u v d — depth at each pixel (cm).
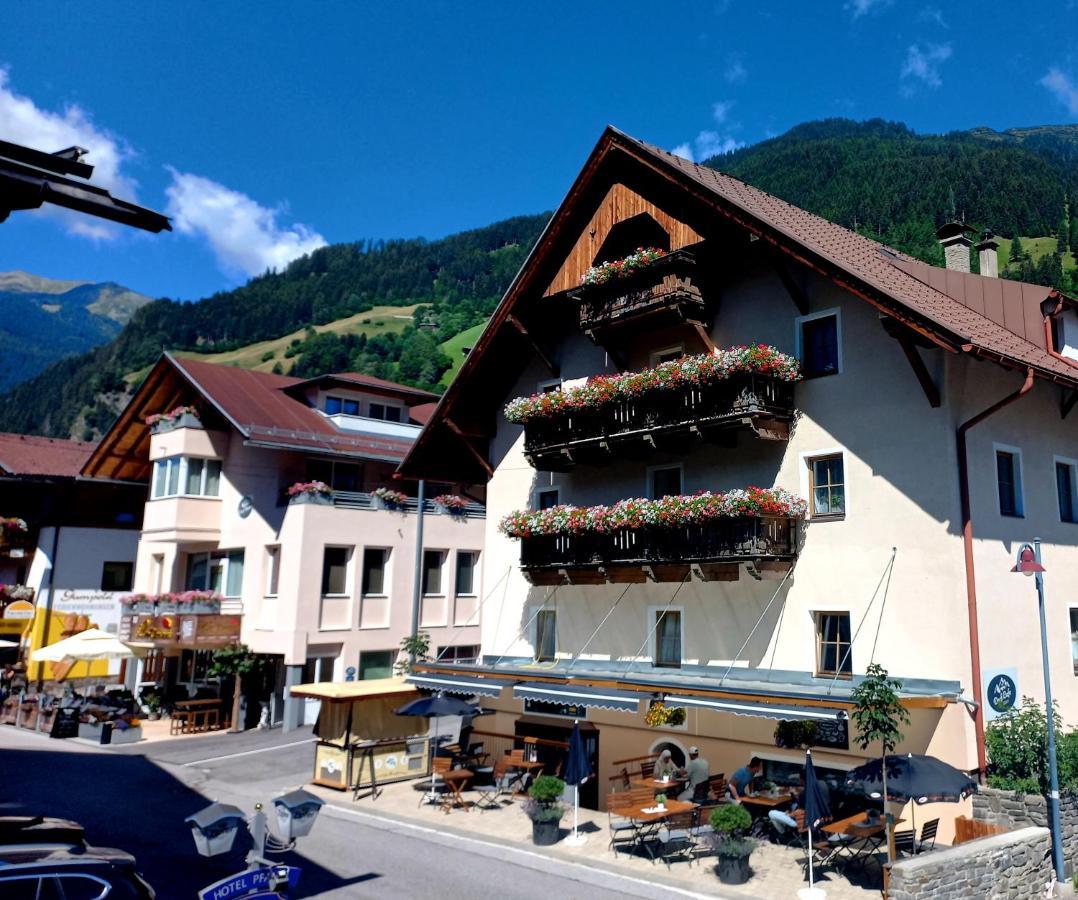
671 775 1798
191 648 3462
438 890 1414
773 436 1848
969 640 1597
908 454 1700
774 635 1844
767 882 1438
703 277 2020
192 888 1405
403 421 4084
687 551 1869
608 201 2159
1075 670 1870
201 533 3459
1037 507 1853
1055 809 1479
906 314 1588
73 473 4438
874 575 1719
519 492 2459
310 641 3114
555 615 2308
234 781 2294
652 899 1370
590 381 2083
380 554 3412
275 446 3269
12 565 4375
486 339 2381
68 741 2942
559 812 1709
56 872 912
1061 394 1989
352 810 1988
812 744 1723
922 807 1612
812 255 1714
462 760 2242
